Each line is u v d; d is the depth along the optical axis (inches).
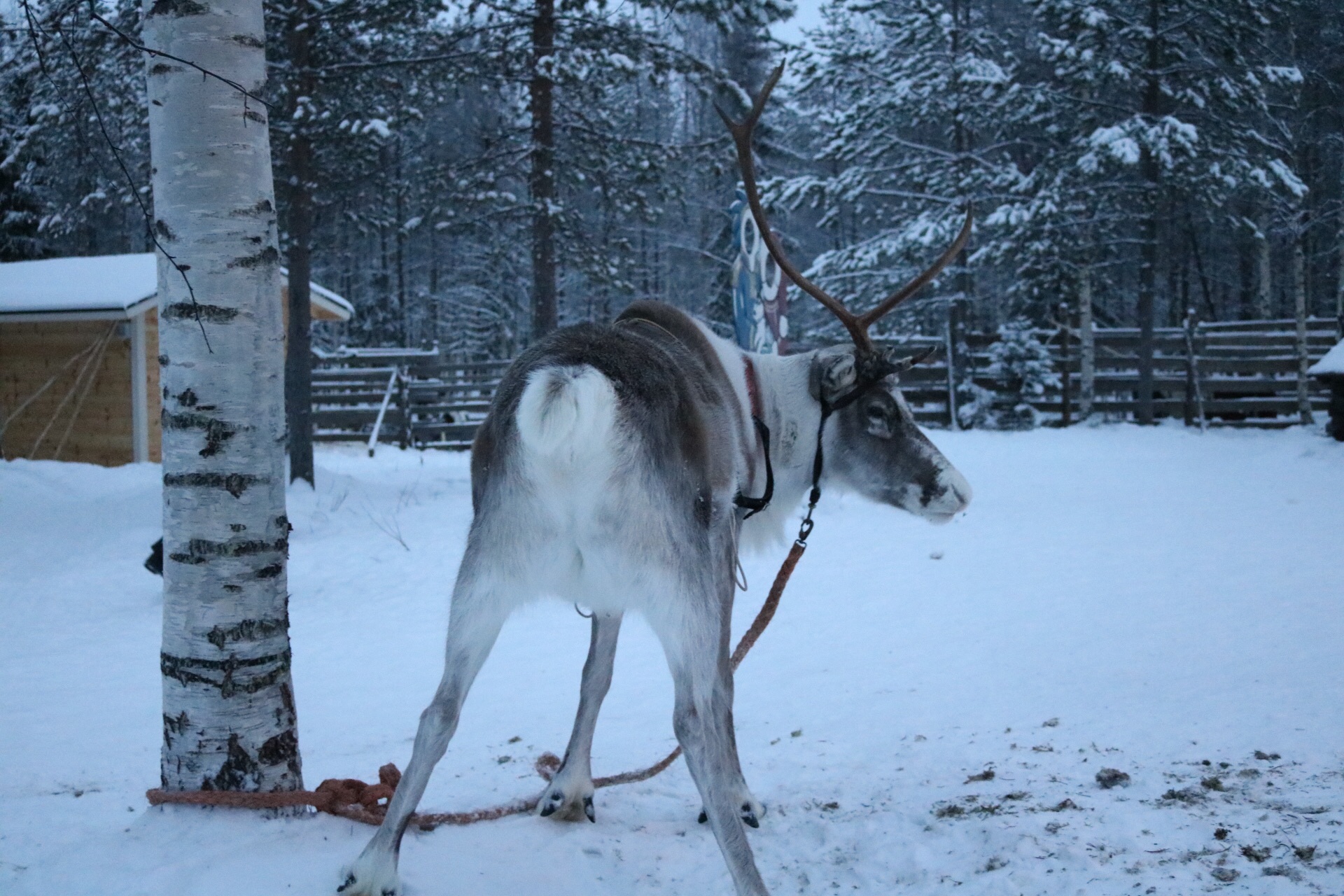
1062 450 744.3
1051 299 1134.4
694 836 150.5
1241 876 116.7
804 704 222.7
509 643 293.4
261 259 144.0
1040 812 143.6
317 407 898.7
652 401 122.6
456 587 122.3
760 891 110.7
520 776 182.2
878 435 178.4
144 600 355.3
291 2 524.1
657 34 593.3
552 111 622.2
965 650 256.4
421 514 506.6
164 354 142.6
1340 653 218.5
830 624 295.1
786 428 177.8
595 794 171.2
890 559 385.7
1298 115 1073.5
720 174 653.3
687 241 1638.8
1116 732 181.6
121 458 660.7
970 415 933.2
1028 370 933.2
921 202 1069.8
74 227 431.8
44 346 669.9
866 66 1088.8
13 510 476.7
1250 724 177.6
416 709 233.9
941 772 170.1
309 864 128.5
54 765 190.1
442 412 917.2
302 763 190.4
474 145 774.5
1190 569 330.0
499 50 585.3
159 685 257.1
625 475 117.9
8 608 342.3
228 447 141.0
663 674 259.3
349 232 739.4
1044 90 984.3
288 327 550.9
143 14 144.9
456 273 1669.5
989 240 1021.2
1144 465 643.5
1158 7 932.0
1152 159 916.0
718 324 1487.5
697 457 125.9
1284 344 932.6
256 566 143.3
